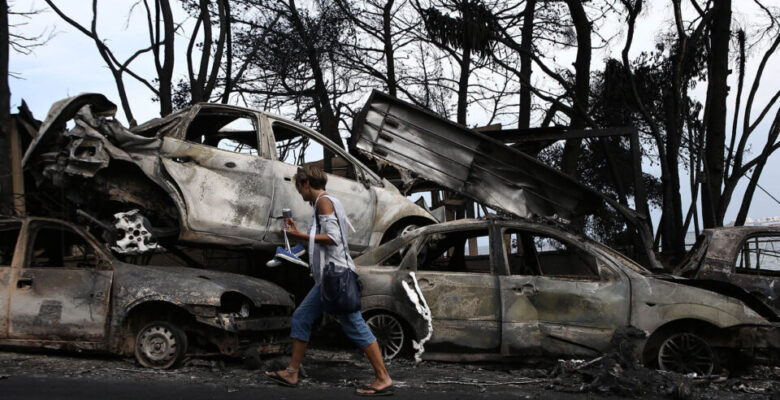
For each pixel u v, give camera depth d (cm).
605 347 664
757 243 858
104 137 760
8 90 870
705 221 1370
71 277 645
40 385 504
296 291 982
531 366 702
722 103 1388
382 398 501
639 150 1209
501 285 699
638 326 661
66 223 677
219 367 630
